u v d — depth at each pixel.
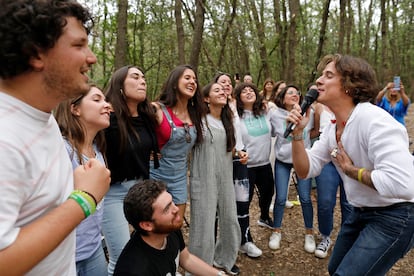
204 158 2.56
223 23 10.56
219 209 2.70
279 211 3.26
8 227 0.67
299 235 3.51
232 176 2.75
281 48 10.95
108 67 11.69
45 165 0.80
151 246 1.66
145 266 1.58
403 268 2.84
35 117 0.78
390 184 1.39
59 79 0.77
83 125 1.79
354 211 1.81
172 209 1.63
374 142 1.46
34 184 0.77
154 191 1.61
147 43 12.17
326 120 3.45
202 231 2.55
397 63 17.50
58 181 0.85
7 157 0.69
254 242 3.36
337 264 1.93
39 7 0.71
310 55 13.55
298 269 2.89
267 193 3.51
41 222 0.74
